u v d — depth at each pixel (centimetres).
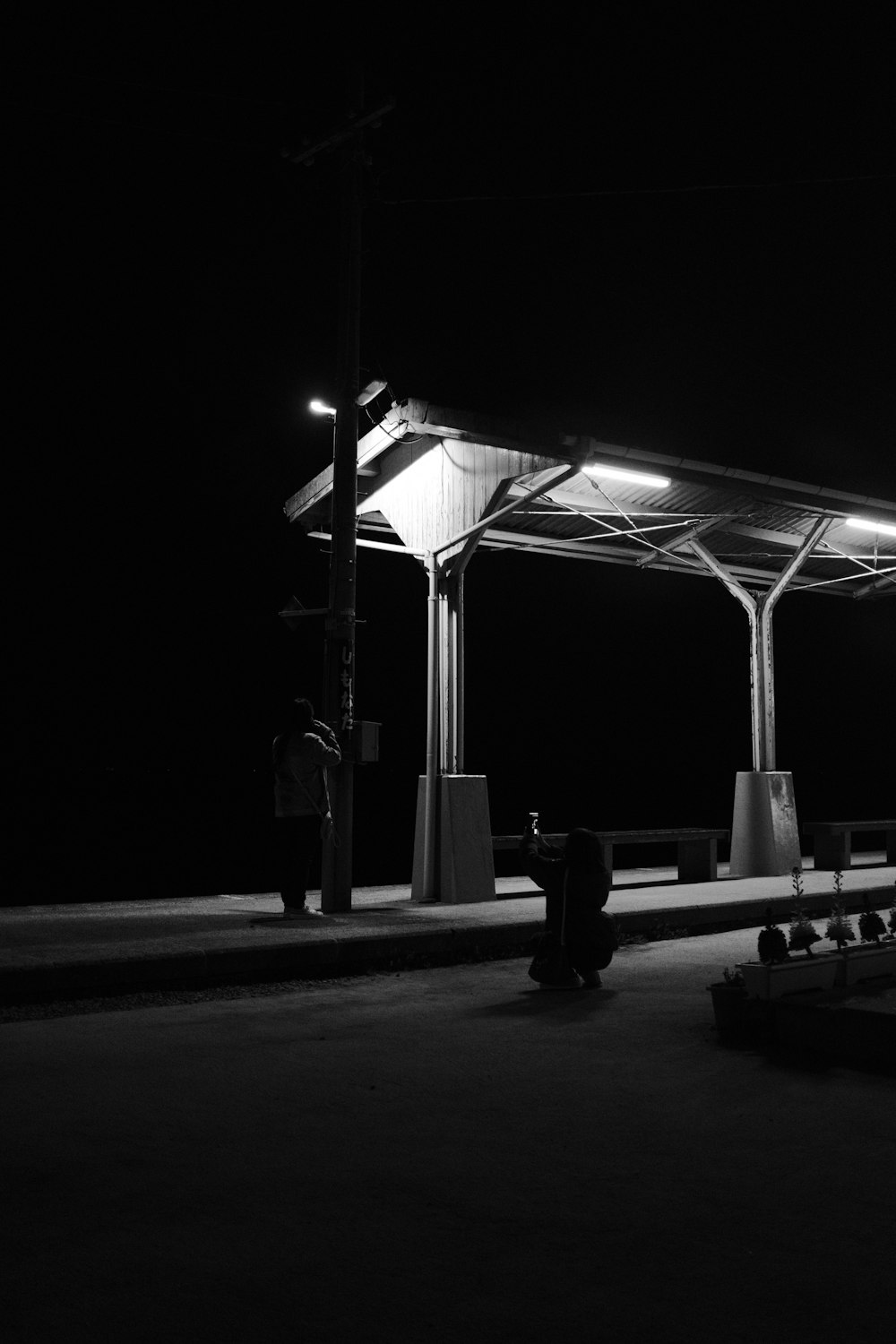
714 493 1270
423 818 1148
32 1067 545
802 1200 373
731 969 848
